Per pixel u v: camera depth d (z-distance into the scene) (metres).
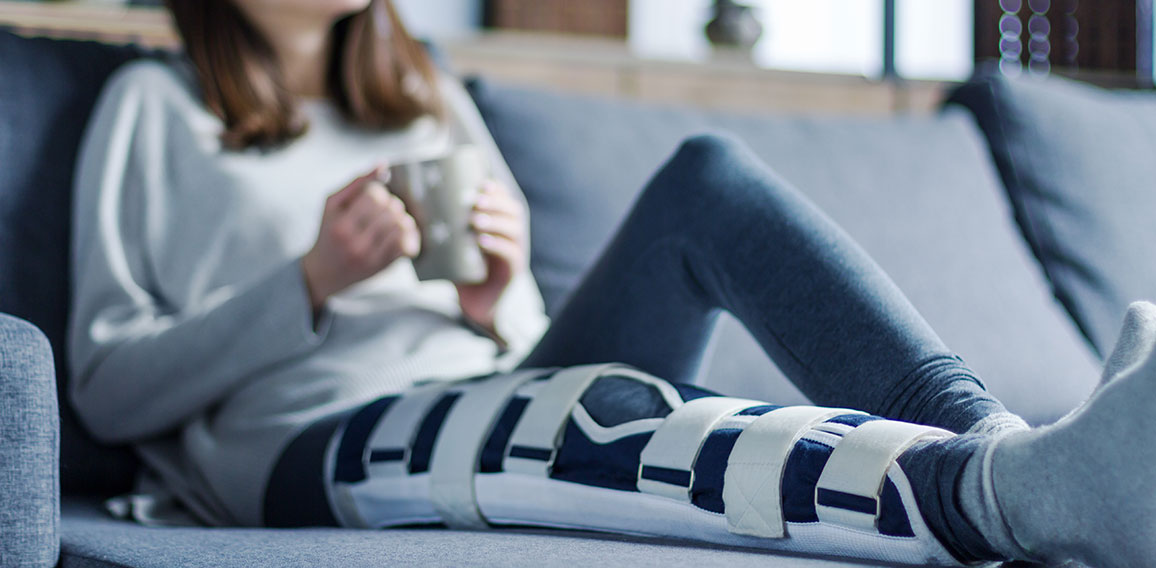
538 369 0.94
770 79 2.14
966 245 1.51
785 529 0.65
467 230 1.07
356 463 0.97
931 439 0.61
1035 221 1.65
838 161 1.54
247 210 1.23
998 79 1.75
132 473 1.22
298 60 1.38
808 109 2.17
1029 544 0.55
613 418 0.78
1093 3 3.16
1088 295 1.59
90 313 1.17
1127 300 1.60
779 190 0.83
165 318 1.18
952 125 1.67
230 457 1.10
